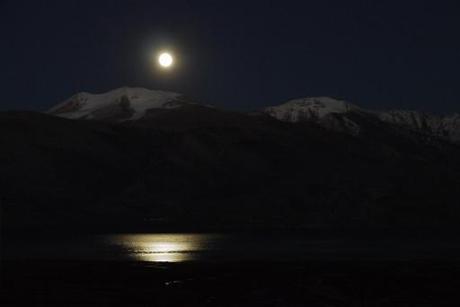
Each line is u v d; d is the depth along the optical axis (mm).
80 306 61344
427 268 98188
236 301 64188
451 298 66562
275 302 63750
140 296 67438
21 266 103000
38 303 62844
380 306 61781
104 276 87125
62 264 107500
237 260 119875
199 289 72875
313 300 64875
